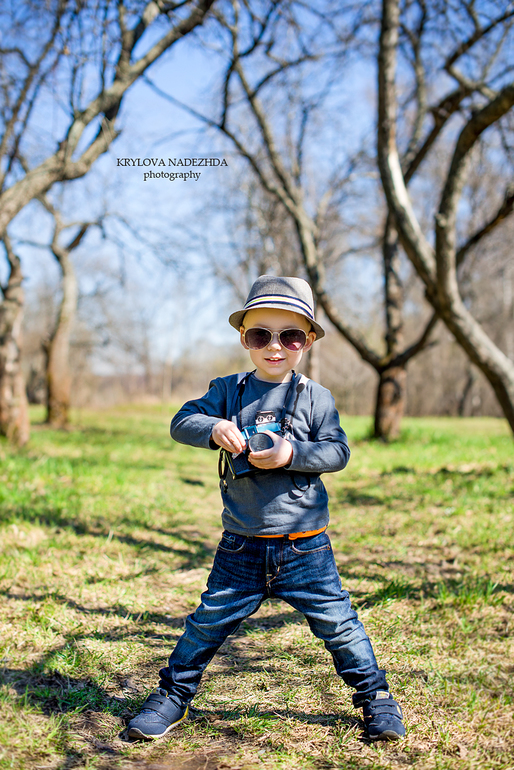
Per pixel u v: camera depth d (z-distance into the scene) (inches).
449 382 1333.7
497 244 703.7
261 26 361.4
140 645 111.4
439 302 292.2
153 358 1603.1
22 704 87.7
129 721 86.7
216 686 98.8
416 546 187.5
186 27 261.7
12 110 313.9
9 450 356.8
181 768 75.4
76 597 131.9
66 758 76.7
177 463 387.2
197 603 137.3
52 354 602.5
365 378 1445.6
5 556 151.3
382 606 132.4
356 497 273.4
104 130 264.2
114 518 209.5
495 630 121.3
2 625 113.7
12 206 251.1
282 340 87.0
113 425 681.6
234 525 83.9
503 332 1076.5
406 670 104.0
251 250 679.7
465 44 352.2
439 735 84.2
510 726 87.2
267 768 75.7
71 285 606.5
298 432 86.0
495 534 190.5
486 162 491.2
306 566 82.7
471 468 336.8
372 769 75.5
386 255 498.6
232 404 89.2
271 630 123.6
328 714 90.1
